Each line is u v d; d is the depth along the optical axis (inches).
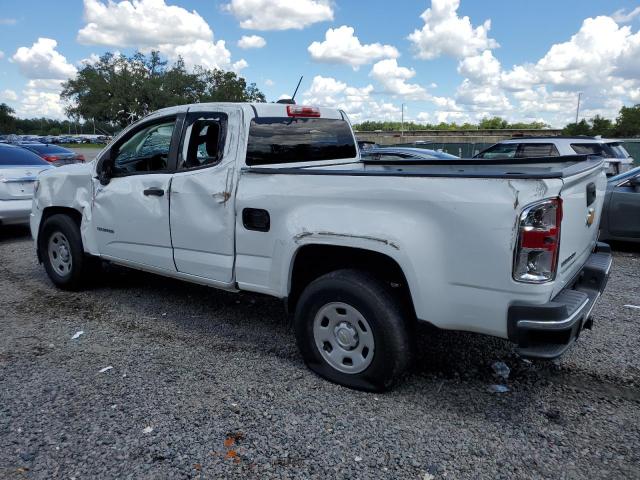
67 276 223.8
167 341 174.7
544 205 108.6
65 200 218.1
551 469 107.5
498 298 114.0
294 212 141.1
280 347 169.5
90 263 221.5
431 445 115.6
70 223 218.1
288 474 106.3
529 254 109.7
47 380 146.3
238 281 158.7
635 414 128.1
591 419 126.0
